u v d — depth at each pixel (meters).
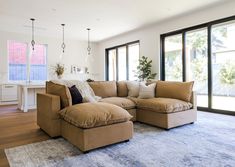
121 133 2.41
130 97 4.02
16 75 6.88
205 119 3.73
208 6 4.32
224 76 4.47
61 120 2.68
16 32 6.66
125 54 7.34
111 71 8.22
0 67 6.44
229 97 4.54
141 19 5.20
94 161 1.95
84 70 8.37
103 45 8.40
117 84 4.29
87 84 3.63
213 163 1.88
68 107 2.59
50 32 6.67
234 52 4.28
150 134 2.84
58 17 4.98
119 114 2.40
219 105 4.57
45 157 2.05
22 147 2.35
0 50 6.42
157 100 3.30
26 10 4.43
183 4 4.17
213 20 4.37
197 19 4.68
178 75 5.37
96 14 4.75
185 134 2.81
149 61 6.02
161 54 5.74
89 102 2.83
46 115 2.85
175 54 5.43
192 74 5.07
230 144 2.38
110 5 4.17
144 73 5.90
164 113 3.05
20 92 5.19
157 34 5.76
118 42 7.48
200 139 2.58
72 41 8.02
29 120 3.86
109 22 5.46
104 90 3.94
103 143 2.24
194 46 5.00
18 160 1.99
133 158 2.01
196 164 1.86
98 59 8.79
